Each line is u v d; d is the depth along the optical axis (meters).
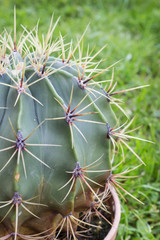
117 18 0.77
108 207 0.29
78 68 0.23
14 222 0.21
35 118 0.22
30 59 0.23
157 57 0.65
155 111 0.51
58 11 0.75
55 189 0.22
